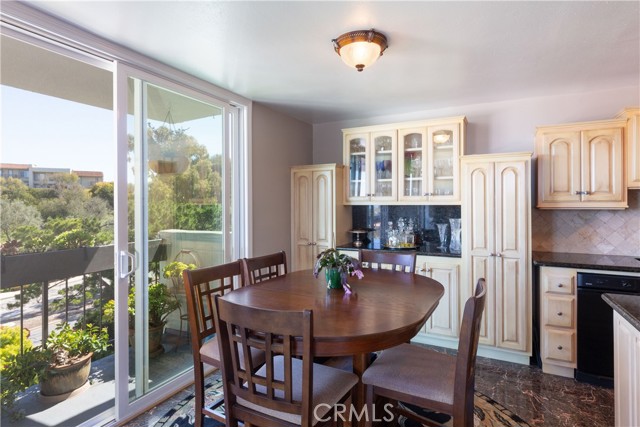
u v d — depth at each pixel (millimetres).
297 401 1268
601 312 2461
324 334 1327
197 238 2709
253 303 1729
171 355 2480
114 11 1719
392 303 1725
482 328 2945
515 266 2840
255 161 3350
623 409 1422
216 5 1673
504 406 2225
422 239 3645
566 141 2803
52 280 2350
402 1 1646
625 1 1645
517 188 2836
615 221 2963
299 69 2504
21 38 1760
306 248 3760
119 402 2070
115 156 2092
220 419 1803
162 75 2408
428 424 1848
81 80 2471
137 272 2246
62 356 2350
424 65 2441
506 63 2404
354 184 3736
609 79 2738
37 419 2092
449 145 3262
